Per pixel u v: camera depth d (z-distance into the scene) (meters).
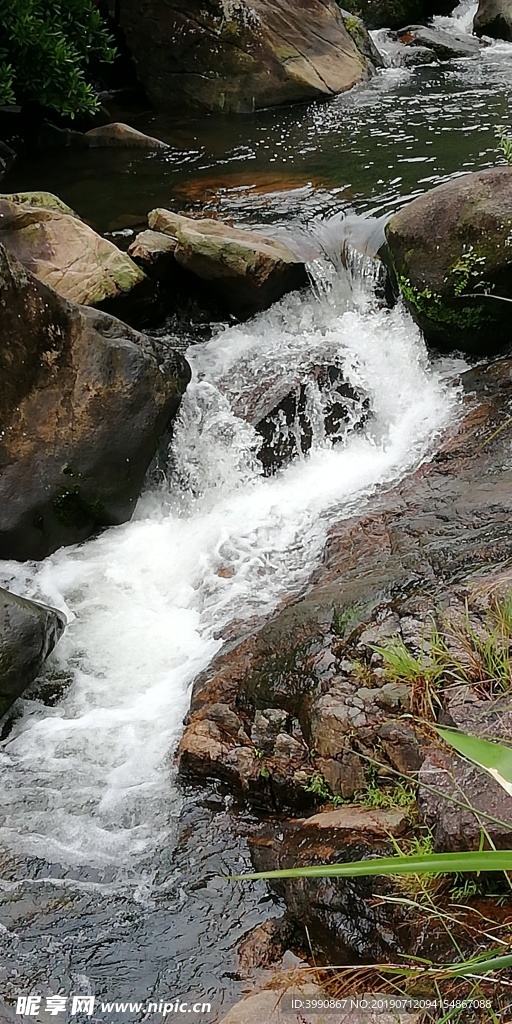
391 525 4.75
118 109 10.19
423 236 5.85
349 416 5.82
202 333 6.29
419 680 3.44
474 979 2.52
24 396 4.88
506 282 5.64
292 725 3.69
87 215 7.40
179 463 5.42
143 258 6.13
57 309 5.02
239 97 9.93
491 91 10.12
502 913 2.70
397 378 5.93
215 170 8.28
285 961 3.03
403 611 3.92
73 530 5.09
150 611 4.71
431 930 2.75
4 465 4.83
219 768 3.66
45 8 8.62
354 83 10.49
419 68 11.35
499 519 4.50
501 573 3.95
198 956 3.13
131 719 4.10
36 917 3.32
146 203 7.59
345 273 6.52
